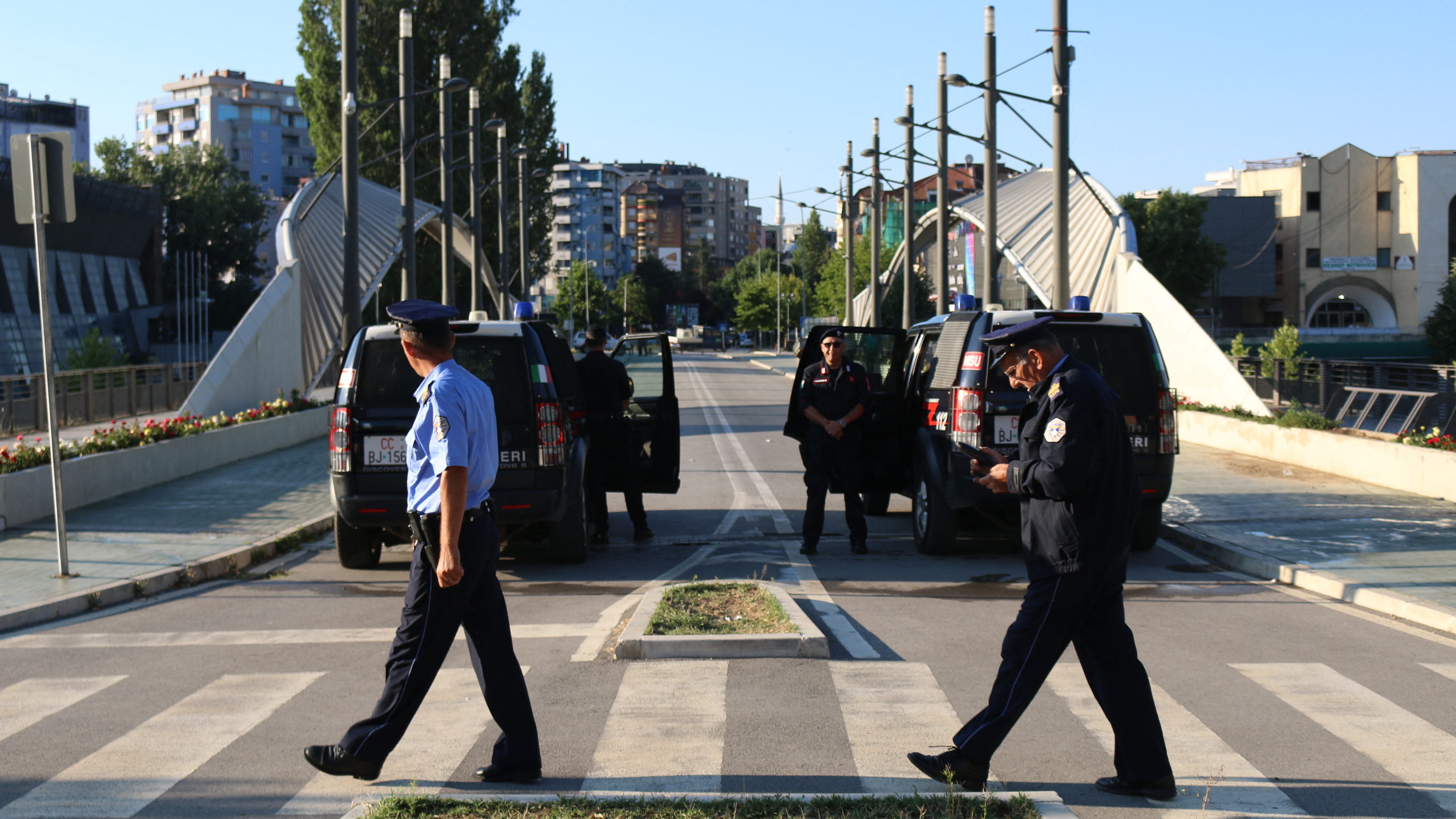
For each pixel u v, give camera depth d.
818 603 7.76
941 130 24.36
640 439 11.33
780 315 125.44
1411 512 11.79
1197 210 74.94
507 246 49.00
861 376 10.07
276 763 4.61
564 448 8.87
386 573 9.33
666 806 3.95
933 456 9.72
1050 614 4.16
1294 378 22.55
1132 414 9.45
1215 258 75.19
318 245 31.39
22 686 5.84
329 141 53.00
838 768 4.48
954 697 5.51
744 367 66.62
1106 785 4.24
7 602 7.65
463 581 4.16
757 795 4.12
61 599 7.73
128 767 4.55
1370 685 5.77
